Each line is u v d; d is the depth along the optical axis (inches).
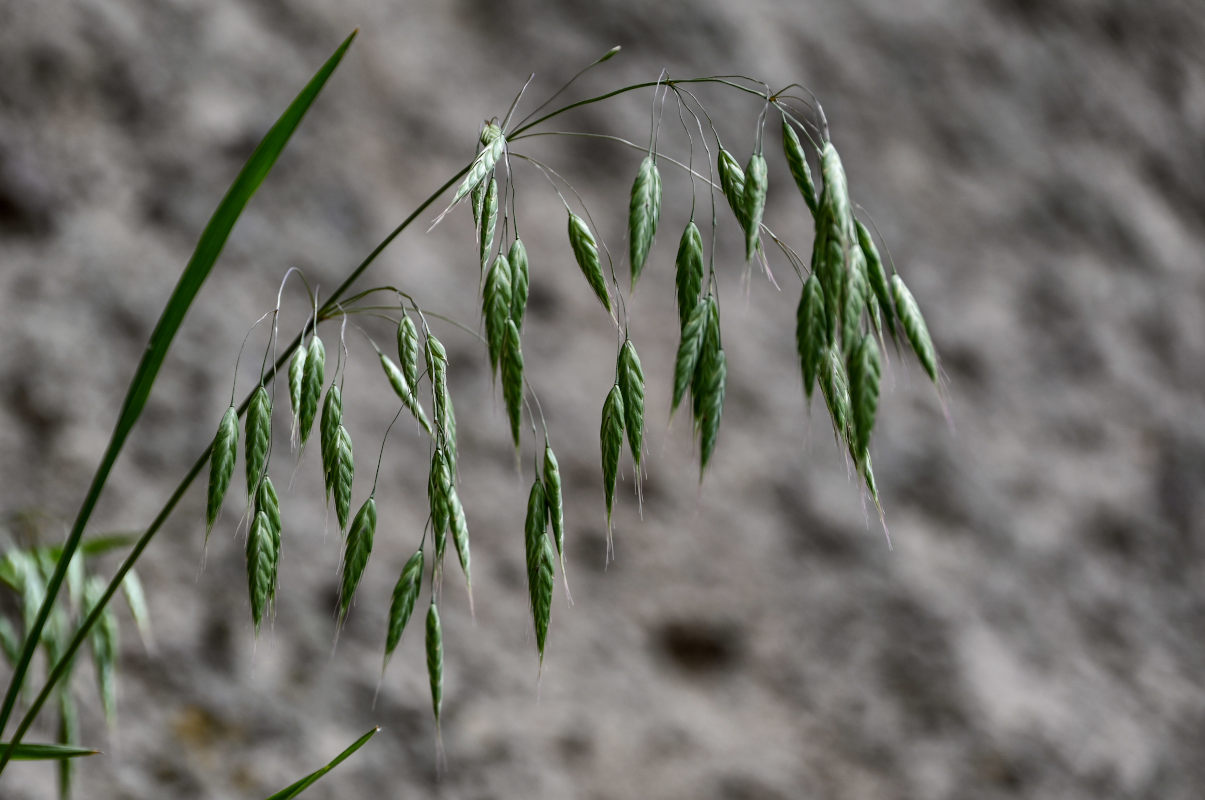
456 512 29.4
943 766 77.8
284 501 71.1
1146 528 103.3
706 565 82.5
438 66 100.3
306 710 63.8
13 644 34.6
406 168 93.7
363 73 95.7
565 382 87.2
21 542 37.2
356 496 74.0
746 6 117.8
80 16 84.6
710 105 107.6
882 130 117.5
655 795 69.5
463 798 64.4
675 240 99.1
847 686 80.0
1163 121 140.6
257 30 93.3
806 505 89.0
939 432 99.3
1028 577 93.7
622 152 102.4
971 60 128.9
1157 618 96.7
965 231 115.3
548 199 96.7
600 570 79.1
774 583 83.7
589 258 29.4
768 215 103.4
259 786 59.7
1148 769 83.8
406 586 29.8
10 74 79.2
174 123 85.1
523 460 82.0
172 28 89.2
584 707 71.7
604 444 29.5
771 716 76.6
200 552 66.8
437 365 29.4
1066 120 131.6
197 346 75.2
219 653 63.6
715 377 29.1
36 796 52.5
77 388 69.8
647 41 110.1
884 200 112.5
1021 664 87.0
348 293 83.5
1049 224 121.6
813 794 73.3
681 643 78.5
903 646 83.9
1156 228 129.6
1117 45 143.3
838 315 28.5
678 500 84.8
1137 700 88.8
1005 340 109.7
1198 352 122.6
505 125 29.5
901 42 125.2
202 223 81.9
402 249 88.4
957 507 95.1
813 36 120.0
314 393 29.5
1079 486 102.8
